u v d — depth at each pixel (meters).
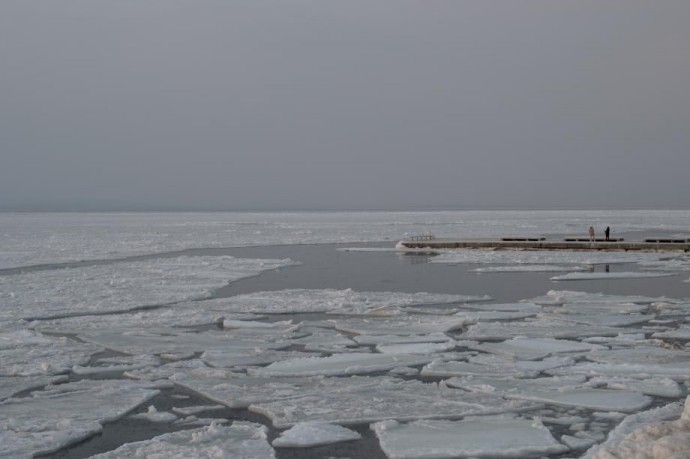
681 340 12.85
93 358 11.98
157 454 7.02
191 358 11.93
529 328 14.11
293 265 29.83
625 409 8.49
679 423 6.39
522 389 9.45
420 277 24.73
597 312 16.22
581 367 10.65
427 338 13.20
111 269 28.08
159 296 19.95
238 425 8.11
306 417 8.34
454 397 9.16
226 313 16.73
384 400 9.02
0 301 19.00
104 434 7.95
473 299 18.83
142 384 10.04
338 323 14.97
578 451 7.21
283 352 12.20
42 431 7.91
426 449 7.20
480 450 7.16
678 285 21.64
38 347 12.80
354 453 7.26
